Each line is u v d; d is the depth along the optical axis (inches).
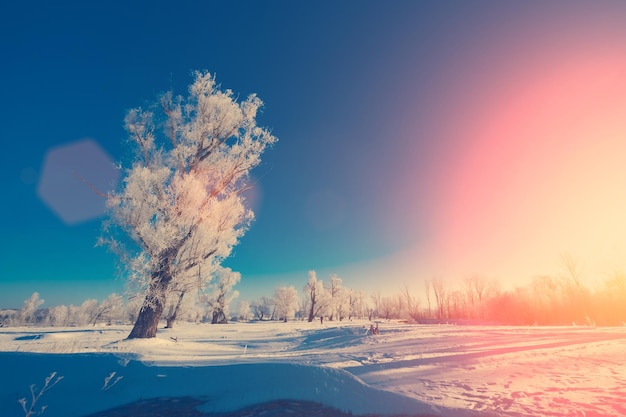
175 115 674.8
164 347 508.7
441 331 856.3
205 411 225.3
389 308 3944.4
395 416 209.0
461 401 225.9
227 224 659.4
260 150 685.9
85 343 558.6
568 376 300.8
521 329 932.6
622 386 258.4
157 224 594.9
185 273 618.2
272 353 501.0
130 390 259.8
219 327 1531.7
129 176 595.8
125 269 569.0
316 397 236.4
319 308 2955.2
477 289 2891.2
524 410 203.0
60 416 230.7
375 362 381.7
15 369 300.5
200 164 676.1
